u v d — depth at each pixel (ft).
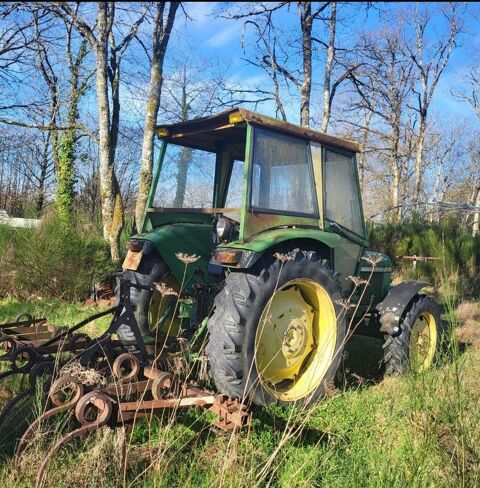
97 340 10.54
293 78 37.60
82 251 24.93
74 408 8.61
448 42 75.82
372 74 49.78
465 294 29.04
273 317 11.89
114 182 26.91
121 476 8.25
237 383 10.67
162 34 26.13
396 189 73.97
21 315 13.89
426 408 9.11
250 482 8.18
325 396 12.16
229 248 11.35
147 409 8.86
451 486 7.97
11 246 25.27
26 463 7.89
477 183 109.40
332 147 14.12
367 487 8.52
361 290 15.33
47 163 76.07
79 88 41.14
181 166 14.94
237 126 12.73
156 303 14.12
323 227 13.42
